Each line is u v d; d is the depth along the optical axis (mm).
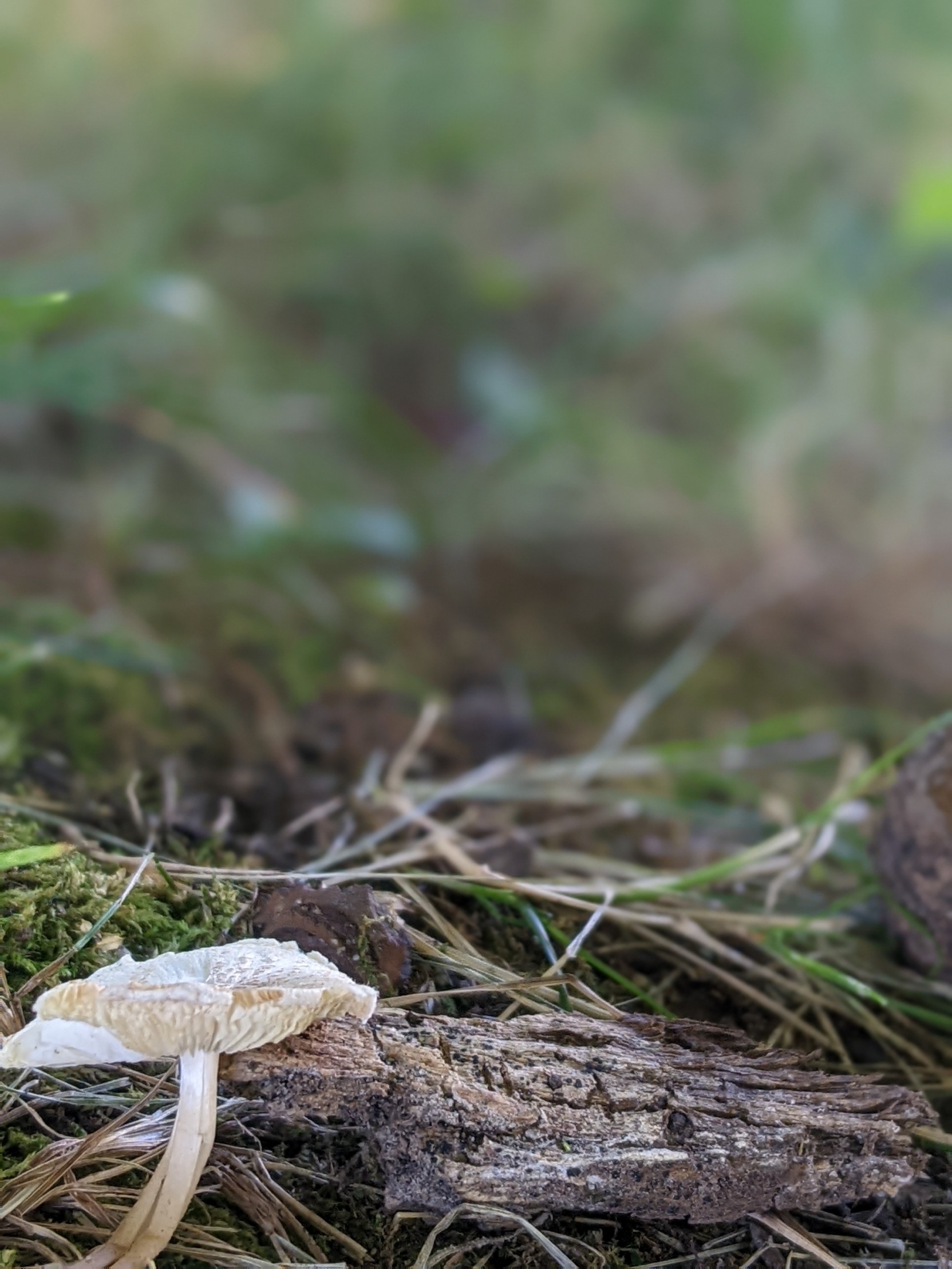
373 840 277
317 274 520
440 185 532
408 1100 207
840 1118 215
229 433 468
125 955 218
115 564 411
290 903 240
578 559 500
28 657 316
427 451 521
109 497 434
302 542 462
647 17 518
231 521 451
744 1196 211
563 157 526
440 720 358
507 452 510
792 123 505
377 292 531
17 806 267
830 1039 255
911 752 274
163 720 316
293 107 516
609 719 382
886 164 492
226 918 242
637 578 487
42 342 405
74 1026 192
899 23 482
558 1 525
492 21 533
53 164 511
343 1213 214
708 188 526
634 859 301
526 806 315
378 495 495
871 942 279
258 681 355
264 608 410
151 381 437
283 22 523
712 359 517
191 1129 199
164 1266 203
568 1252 213
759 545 492
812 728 383
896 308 487
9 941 231
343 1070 207
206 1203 212
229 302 520
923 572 480
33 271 428
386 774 316
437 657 407
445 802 309
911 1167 215
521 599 465
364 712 350
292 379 500
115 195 493
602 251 530
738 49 510
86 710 311
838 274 491
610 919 267
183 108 508
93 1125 216
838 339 485
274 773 305
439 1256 210
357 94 517
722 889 291
